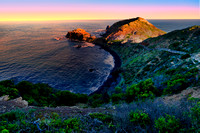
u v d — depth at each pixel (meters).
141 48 78.50
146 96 15.72
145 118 4.84
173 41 58.22
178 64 31.39
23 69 56.00
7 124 5.18
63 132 4.68
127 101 17.89
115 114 6.23
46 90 26.50
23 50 91.19
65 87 43.59
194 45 43.16
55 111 7.79
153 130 4.34
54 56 80.50
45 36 165.25
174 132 3.92
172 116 4.33
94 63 72.12
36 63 65.12
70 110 8.45
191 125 3.99
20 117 5.94
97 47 118.88
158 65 41.66
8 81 24.22
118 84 46.69
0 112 8.27
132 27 154.75
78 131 4.96
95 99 27.72
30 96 20.09
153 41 76.19
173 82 16.08
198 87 12.40
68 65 65.44
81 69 61.41
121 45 109.00
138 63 56.91
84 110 8.93
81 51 99.12
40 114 6.92
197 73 16.61
